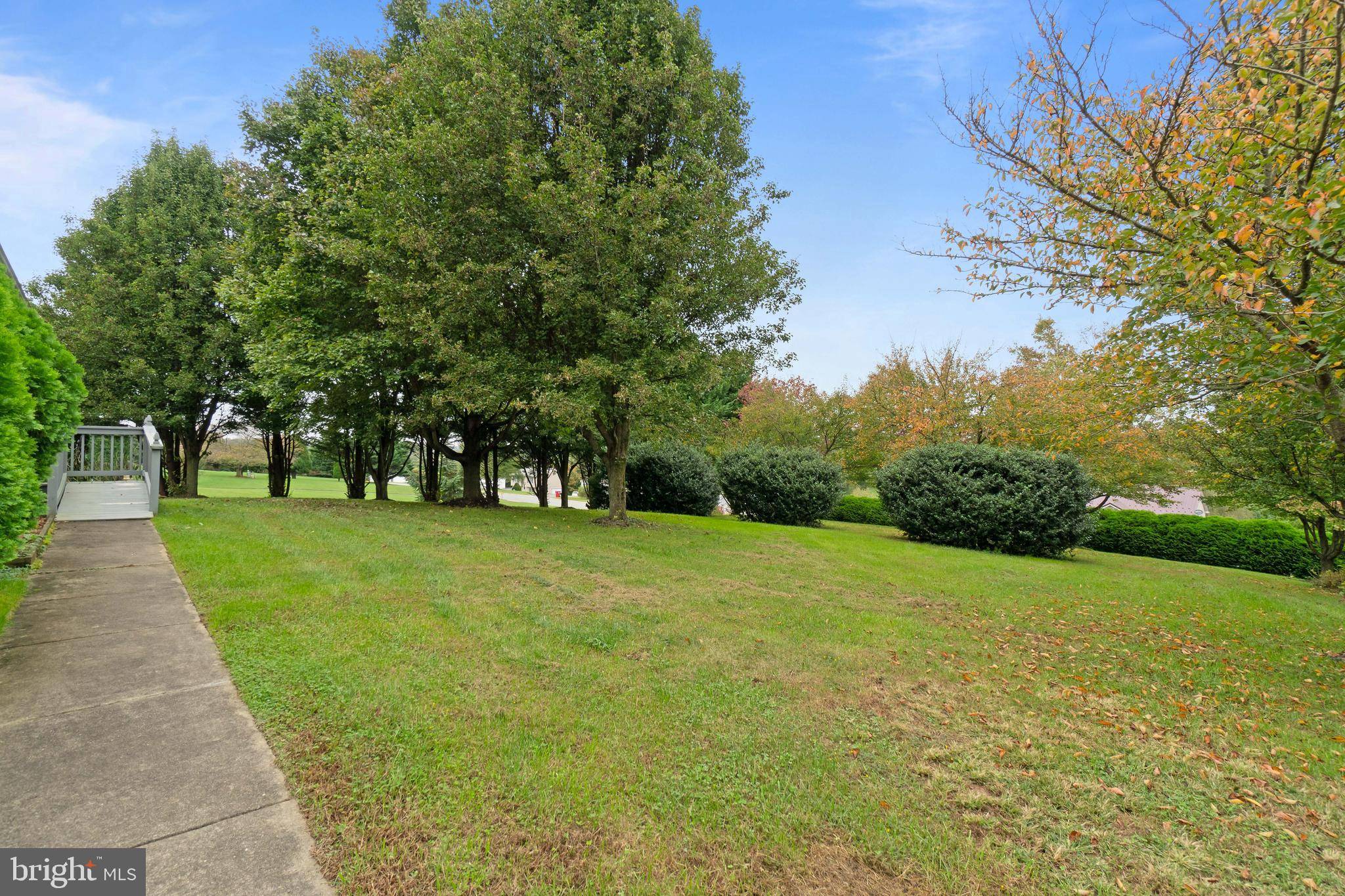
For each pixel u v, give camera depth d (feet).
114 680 10.16
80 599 14.42
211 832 6.56
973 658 15.88
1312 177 12.73
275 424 57.72
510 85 33.22
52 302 56.49
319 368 36.60
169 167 57.67
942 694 12.99
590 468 66.33
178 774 7.60
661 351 33.88
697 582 22.35
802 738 10.31
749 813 7.97
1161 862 7.61
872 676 13.70
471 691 10.82
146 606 14.02
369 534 26.17
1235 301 13.03
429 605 15.84
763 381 82.43
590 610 16.97
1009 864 7.32
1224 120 14.17
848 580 25.39
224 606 14.16
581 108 33.94
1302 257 12.73
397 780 7.86
